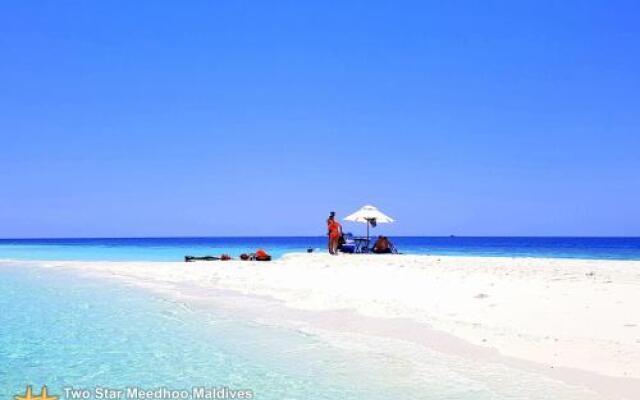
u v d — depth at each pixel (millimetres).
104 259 42344
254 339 10539
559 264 21750
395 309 12344
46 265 31484
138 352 9742
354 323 11438
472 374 7930
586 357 8242
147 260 40188
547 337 9352
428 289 14859
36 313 13852
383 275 18484
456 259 24875
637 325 9844
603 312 10969
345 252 30797
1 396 7520
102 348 10047
